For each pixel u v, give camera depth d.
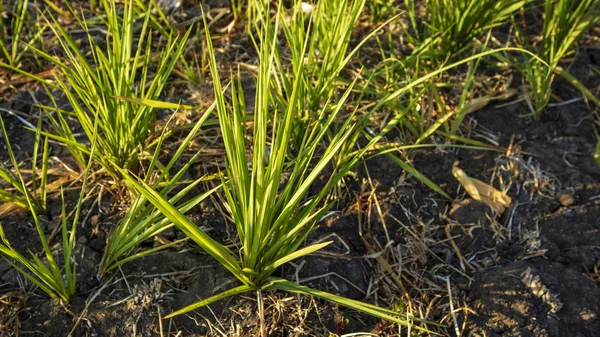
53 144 1.23
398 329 1.07
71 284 1.05
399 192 1.21
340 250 1.14
